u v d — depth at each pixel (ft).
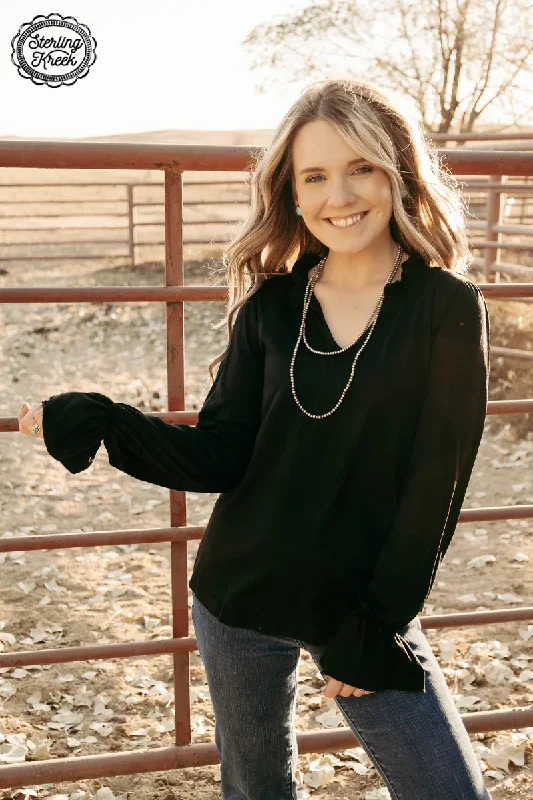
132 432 5.08
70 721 10.55
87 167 6.32
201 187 91.35
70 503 18.84
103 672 11.89
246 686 5.50
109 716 10.76
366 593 4.96
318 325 5.12
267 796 5.83
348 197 4.92
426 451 4.77
